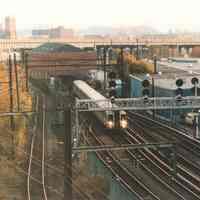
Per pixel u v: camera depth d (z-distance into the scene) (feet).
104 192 121.19
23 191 117.19
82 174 134.51
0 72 282.56
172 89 228.63
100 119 200.44
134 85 282.15
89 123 211.20
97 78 316.19
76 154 148.77
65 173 100.48
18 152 157.28
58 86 346.54
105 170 142.31
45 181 125.90
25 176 130.82
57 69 299.79
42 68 300.20
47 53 300.61
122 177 134.00
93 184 124.98
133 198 116.26
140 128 206.59
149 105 163.12
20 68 358.84
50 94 323.57
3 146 161.79
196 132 183.62
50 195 115.44
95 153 160.25
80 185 122.31
